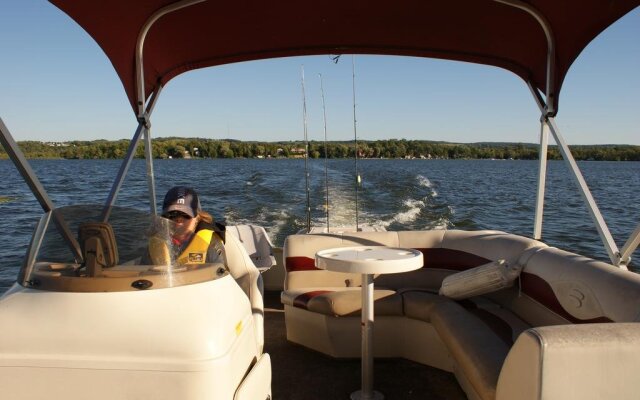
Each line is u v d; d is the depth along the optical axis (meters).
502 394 1.99
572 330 1.75
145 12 3.67
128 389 1.76
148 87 4.44
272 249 5.62
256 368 2.16
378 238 4.42
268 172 36.19
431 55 4.66
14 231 14.22
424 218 15.43
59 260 2.00
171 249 2.08
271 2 3.81
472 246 4.17
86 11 3.50
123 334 1.79
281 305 5.11
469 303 3.65
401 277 4.34
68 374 1.76
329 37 4.43
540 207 4.25
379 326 3.71
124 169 3.79
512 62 4.54
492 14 3.95
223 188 24.33
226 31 4.20
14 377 1.77
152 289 1.94
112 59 4.00
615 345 1.69
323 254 3.11
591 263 2.75
